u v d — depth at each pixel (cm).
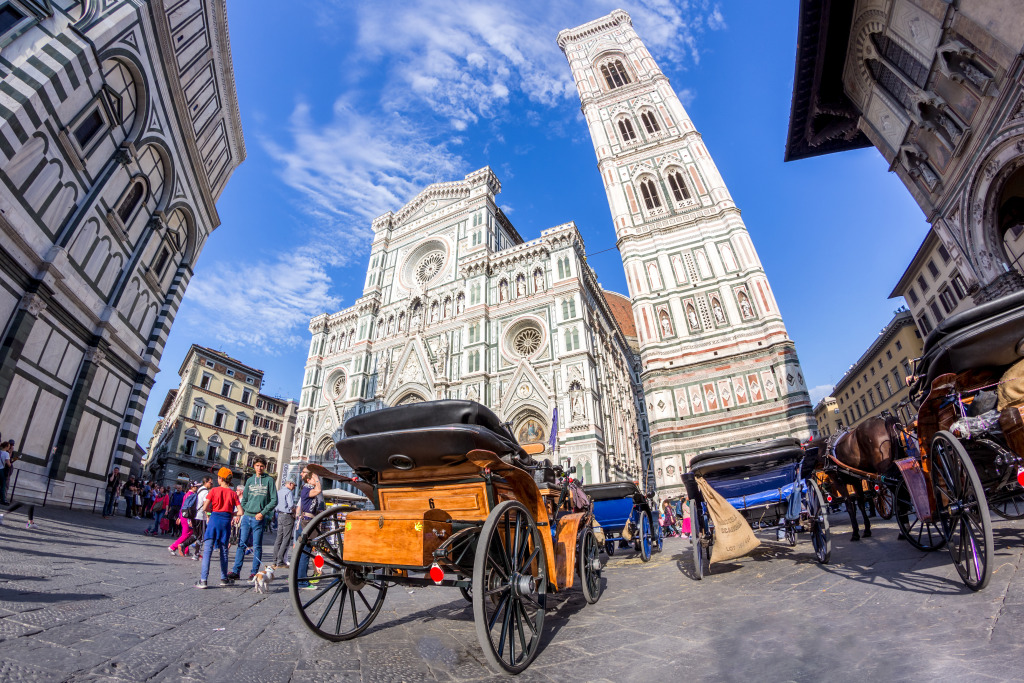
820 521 791
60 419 1841
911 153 1922
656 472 2986
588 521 818
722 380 3011
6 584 610
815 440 1003
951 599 488
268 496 941
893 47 1877
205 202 2777
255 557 909
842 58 2225
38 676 334
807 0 1966
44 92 1460
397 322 4900
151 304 2448
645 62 4500
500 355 4091
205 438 5475
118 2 1723
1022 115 1360
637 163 3947
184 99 2264
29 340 1627
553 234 4322
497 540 511
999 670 307
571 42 5156
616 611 660
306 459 4712
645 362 3241
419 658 446
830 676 337
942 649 359
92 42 1591
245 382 6094
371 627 586
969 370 562
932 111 1758
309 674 390
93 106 1697
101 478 2131
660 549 1599
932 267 3875
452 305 4534
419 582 507
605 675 388
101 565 908
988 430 529
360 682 374
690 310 3272
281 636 520
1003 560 602
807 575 740
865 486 1091
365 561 473
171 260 2586
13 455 1594
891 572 657
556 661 441
